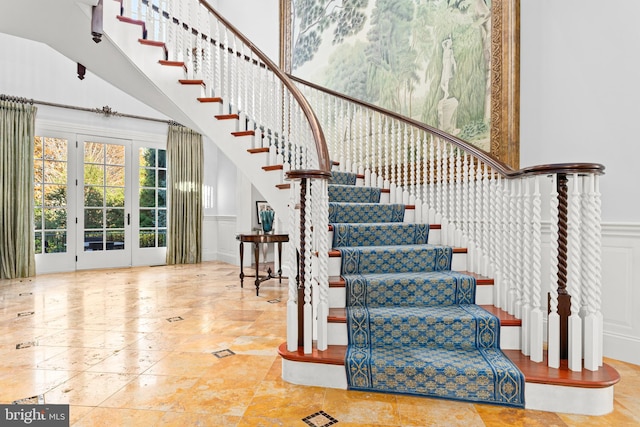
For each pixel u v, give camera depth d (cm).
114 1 366
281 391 210
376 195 390
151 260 693
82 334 302
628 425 179
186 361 250
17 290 467
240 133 376
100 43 376
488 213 281
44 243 585
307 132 335
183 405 193
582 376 193
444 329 229
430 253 296
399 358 213
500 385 196
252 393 207
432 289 259
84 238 622
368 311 242
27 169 548
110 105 638
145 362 247
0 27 359
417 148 369
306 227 230
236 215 700
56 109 587
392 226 323
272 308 385
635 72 254
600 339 203
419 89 405
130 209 670
